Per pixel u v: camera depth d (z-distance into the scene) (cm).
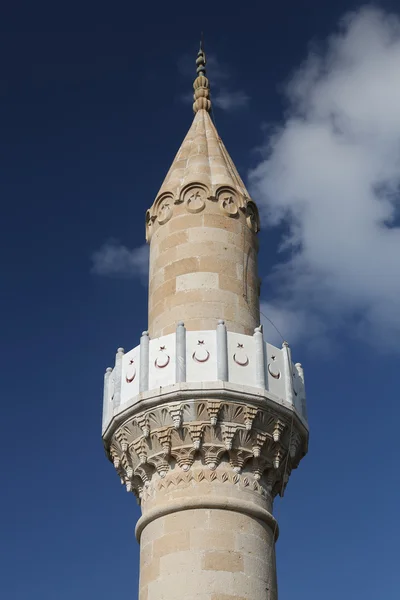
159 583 1764
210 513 1822
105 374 2133
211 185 2283
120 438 1978
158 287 2167
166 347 1964
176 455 1895
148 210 2367
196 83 2730
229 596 1723
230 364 1928
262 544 1838
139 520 1903
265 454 1931
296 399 2034
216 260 2155
